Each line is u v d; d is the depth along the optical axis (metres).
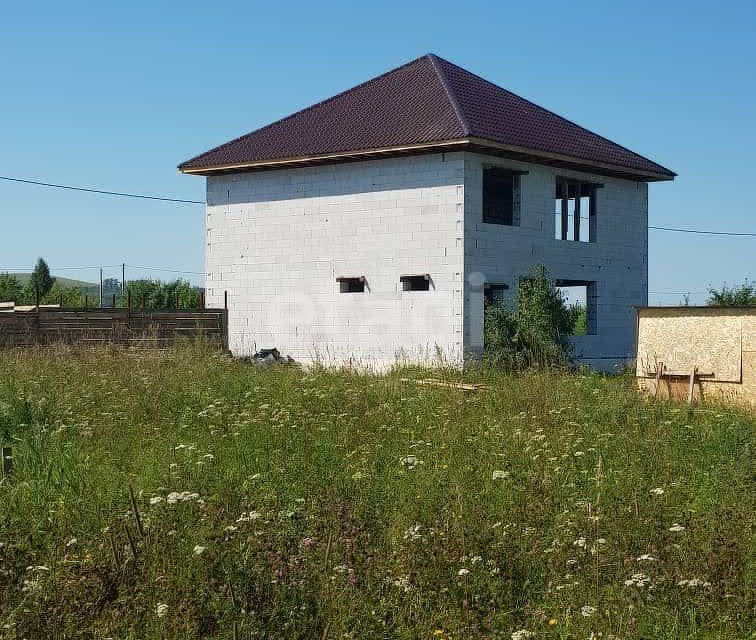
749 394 17.22
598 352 27.38
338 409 14.62
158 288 53.59
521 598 6.80
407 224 24.31
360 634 6.15
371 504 8.53
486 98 26.94
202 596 6.28
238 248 27.53
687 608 6.49
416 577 6.80
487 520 8.18
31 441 11.37
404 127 24.59
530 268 24.75
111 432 12.83
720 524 7.87
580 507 8.61
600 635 6.12
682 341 17.98
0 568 6.81
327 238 25.78
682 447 12.03
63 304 53.12
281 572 6.60
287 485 9.30
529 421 13.71
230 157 27.25
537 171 25.47
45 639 6.02
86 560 6.98
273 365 23.31
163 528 7.55
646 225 28.97
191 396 15.41
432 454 11.27
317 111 28.31
